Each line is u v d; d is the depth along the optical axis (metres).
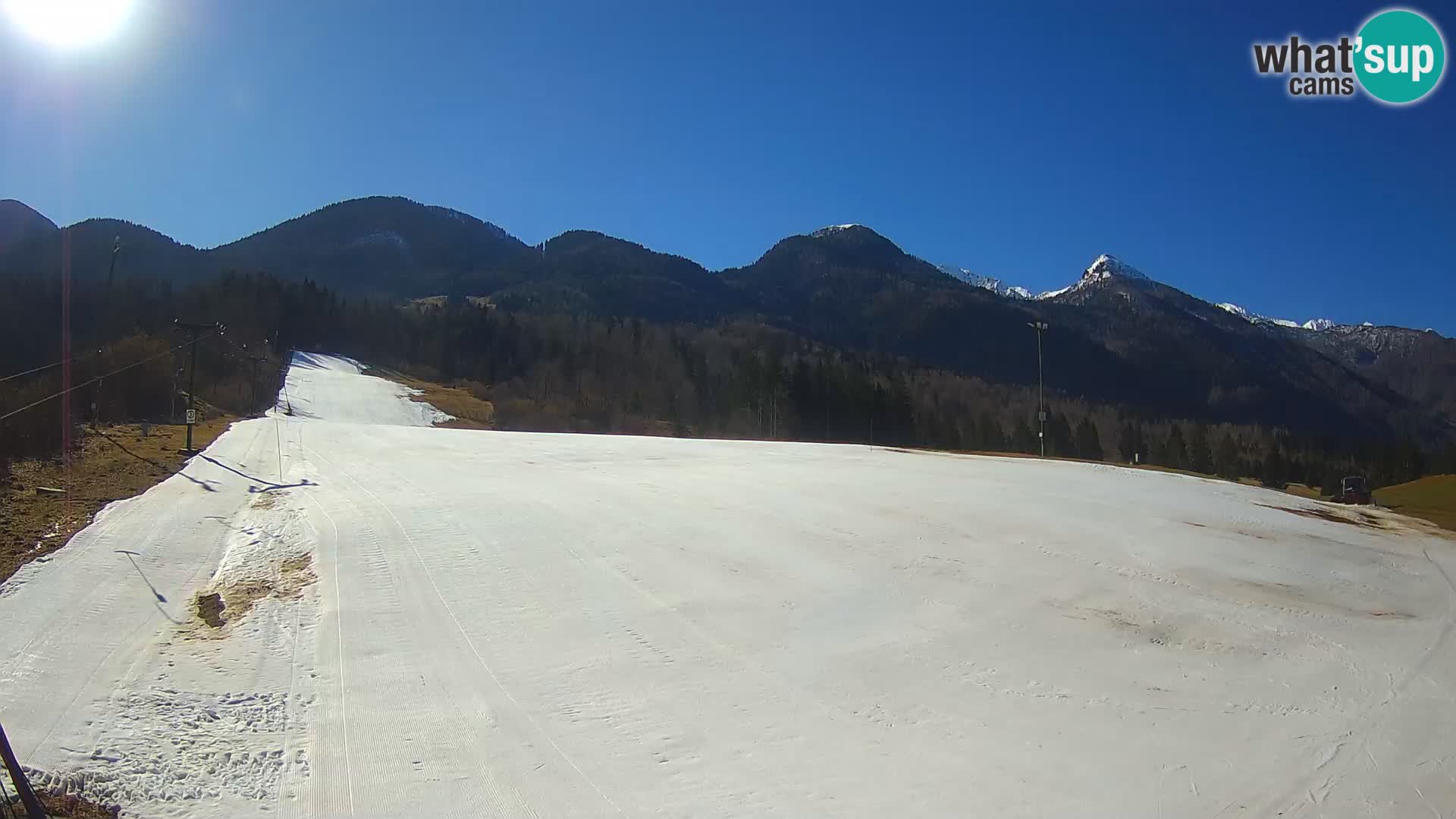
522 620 11.23
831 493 21.69
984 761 8.06
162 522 15.27
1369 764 8.57
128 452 23.92
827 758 7.91
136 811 6.05
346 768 7.05
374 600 11.70
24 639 9.30
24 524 14.04
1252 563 17.09
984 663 10.74
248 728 7.68
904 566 14.83
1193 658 11.51
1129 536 18.44
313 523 15.99
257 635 10.18
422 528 15.90
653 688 9.34
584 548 14.92
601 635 10.90
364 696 8.62
